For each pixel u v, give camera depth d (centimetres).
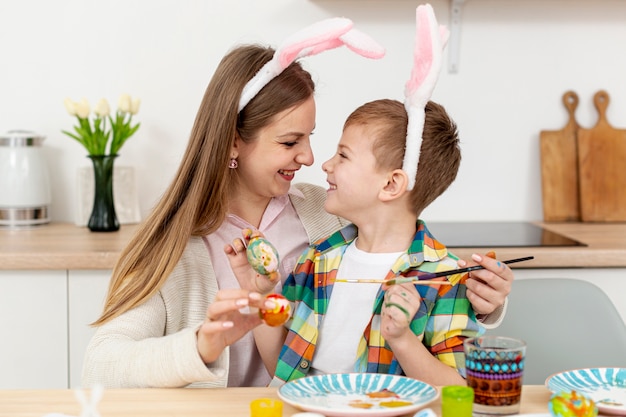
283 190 160
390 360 139
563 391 108
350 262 148
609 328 163
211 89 154
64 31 260
